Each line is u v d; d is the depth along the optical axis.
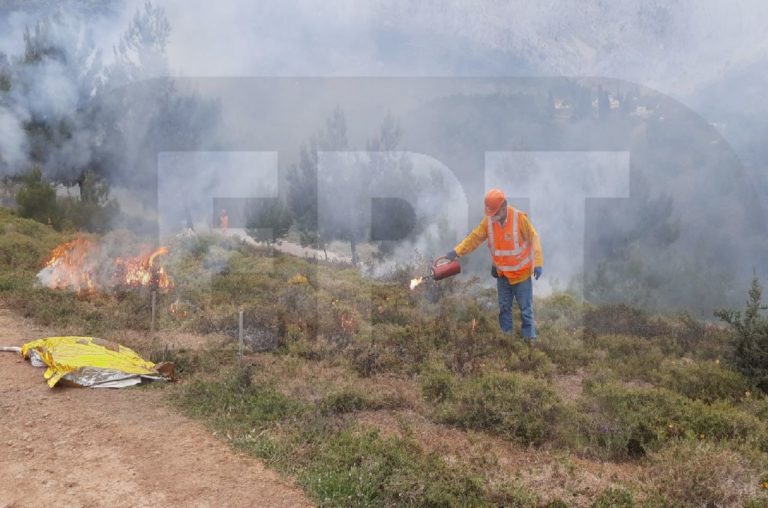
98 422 5.80
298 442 5.54
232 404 6.30
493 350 8.45
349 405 6.46
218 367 7.40
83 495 4.64
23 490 4.66
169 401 6.38
